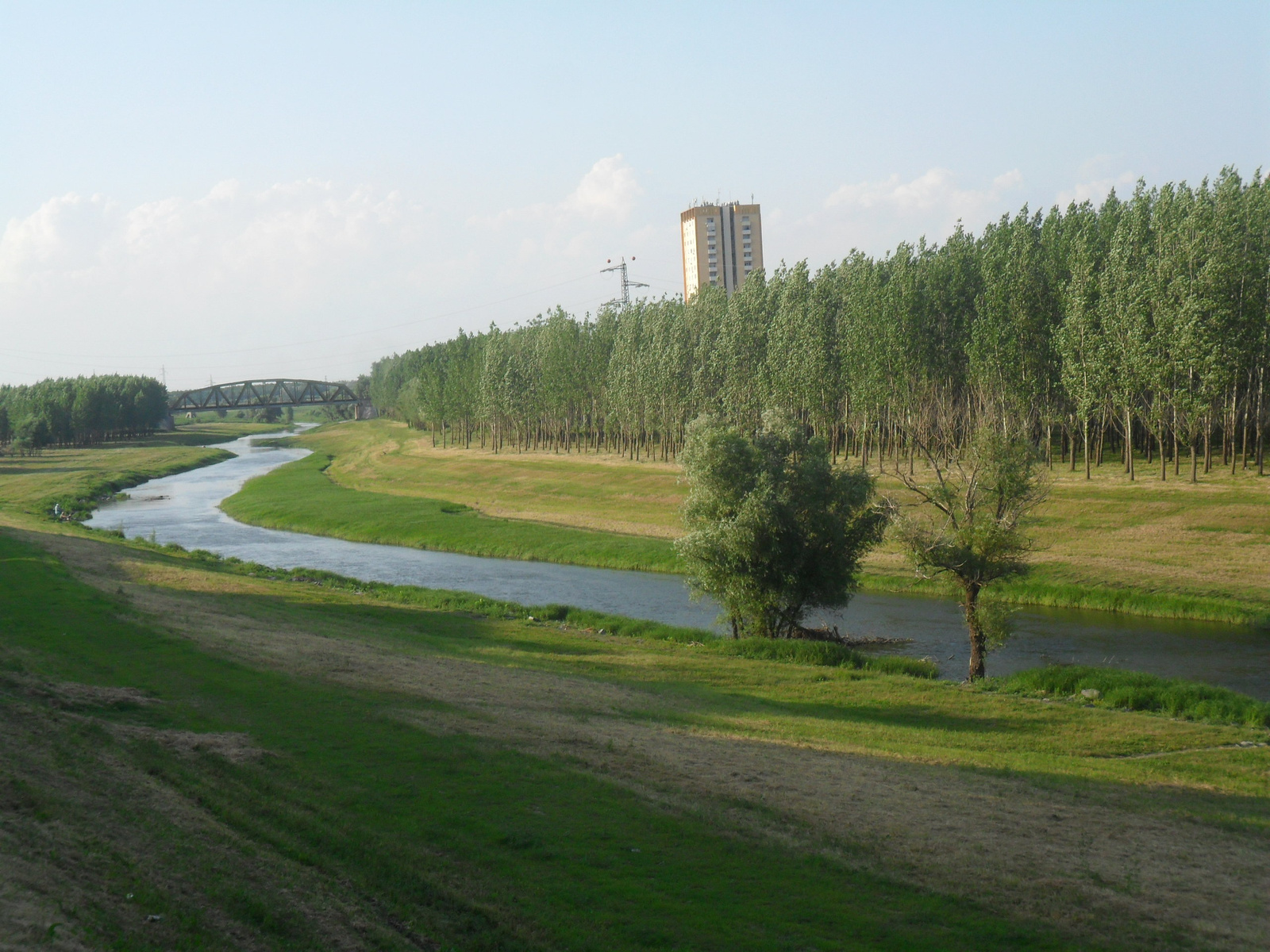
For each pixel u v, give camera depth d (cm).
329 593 5566
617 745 2458
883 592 6125
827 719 3195
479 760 2173
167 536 8919
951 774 2461
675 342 12512
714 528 4766
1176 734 3120
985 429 4216
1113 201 9562
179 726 2286
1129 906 1625
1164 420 7812
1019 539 4131
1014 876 1731
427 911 1398
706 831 1825
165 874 1330
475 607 5512
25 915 1050
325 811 1762
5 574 4488
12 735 1875
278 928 1247
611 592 6194
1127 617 5244
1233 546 5934
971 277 9631
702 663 4100
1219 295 6956
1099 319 7838
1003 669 4309
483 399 16362
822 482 4806
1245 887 1759
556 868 1609
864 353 9275
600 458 13412
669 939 1380
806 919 1477
